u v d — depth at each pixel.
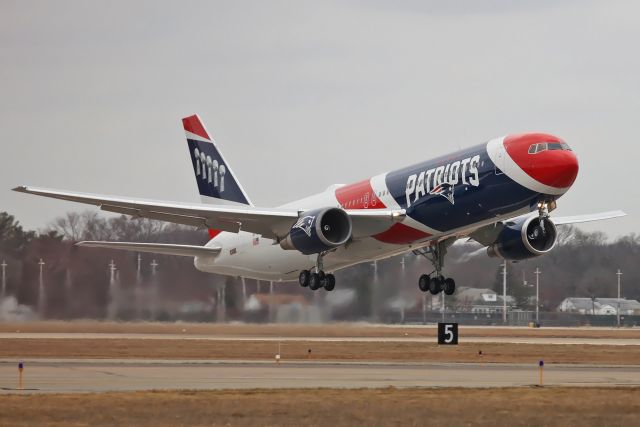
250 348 164.38
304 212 151.88
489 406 89.38
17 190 145.25
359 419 81.94
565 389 103.56
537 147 133.12
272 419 81.62
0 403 87.88
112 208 155.00
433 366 134.38
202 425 78.81
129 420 80.44
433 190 143.75
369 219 149.88
